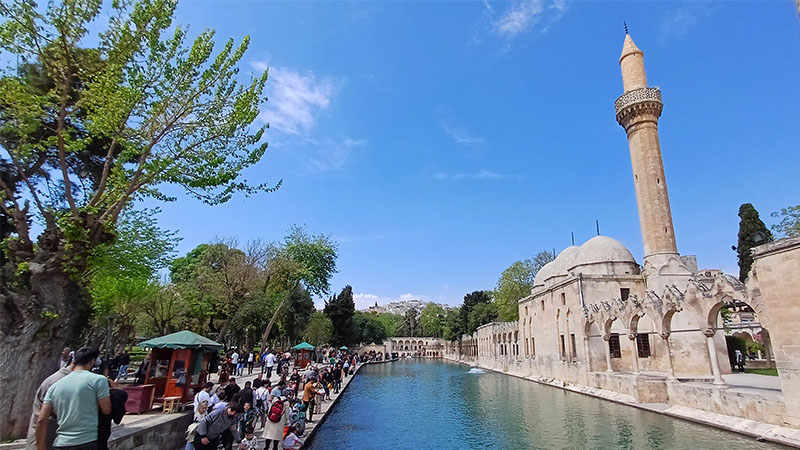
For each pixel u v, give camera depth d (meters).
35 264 12.09
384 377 54.06
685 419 21.83
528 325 55.09
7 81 12.10
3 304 11.50
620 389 29.42
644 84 39.19
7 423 10.94
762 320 19.31
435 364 90.56
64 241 12.62
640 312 29.17
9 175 16.97
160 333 38.94
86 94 12.88
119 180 13.37
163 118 14.42
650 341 37.28
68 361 23.03
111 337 39.12
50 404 6.48
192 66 14.02
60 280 12.33
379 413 26.78
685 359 33.94
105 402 6.80
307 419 21.16
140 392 15.13
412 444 18.64
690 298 24.11
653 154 38.12
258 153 15.82
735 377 29.72
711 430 19.53
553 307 45.34
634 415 23.80
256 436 16.58
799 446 15.62
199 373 17.83
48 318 11.88
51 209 13.46
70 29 12.10
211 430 10.16
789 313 17.20
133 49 12.96
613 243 45.53
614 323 38.00
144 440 12.38
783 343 17.39
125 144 13.64
